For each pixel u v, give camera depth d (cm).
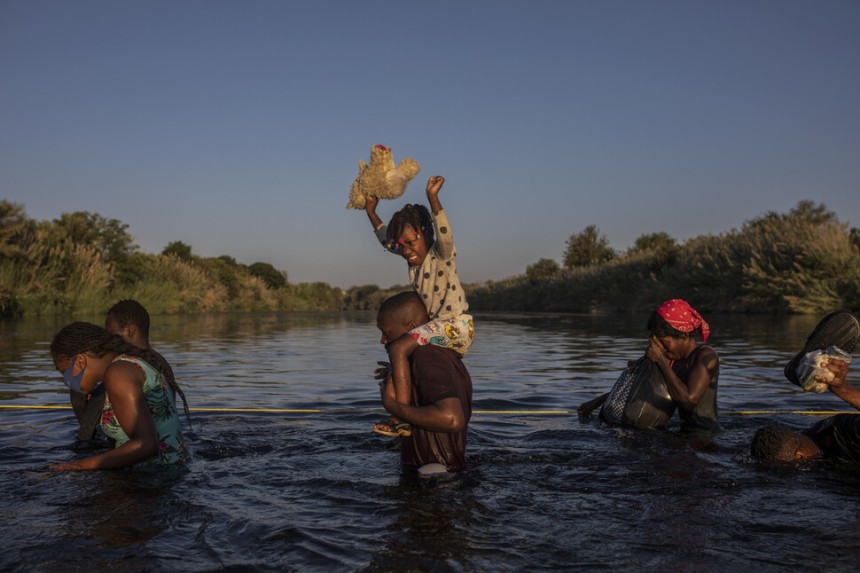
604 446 390
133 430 327
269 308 4900
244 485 302
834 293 2258
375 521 251
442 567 206
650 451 376
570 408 537
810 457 349
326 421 472
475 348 1123
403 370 341
